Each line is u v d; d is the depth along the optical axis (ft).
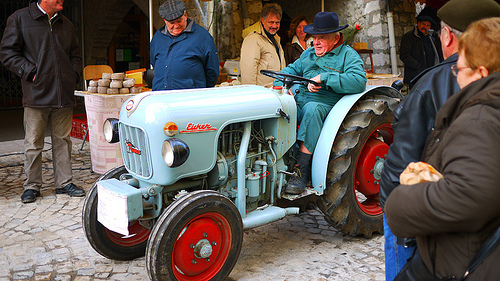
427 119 5.87
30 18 14.01
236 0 26.73
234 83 17.24
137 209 8.57
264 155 10.22
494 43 4.28
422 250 4.78
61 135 15.02
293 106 10.44
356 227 11.27
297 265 10.14
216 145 9.09
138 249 10.53
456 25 5.56
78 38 37.01
